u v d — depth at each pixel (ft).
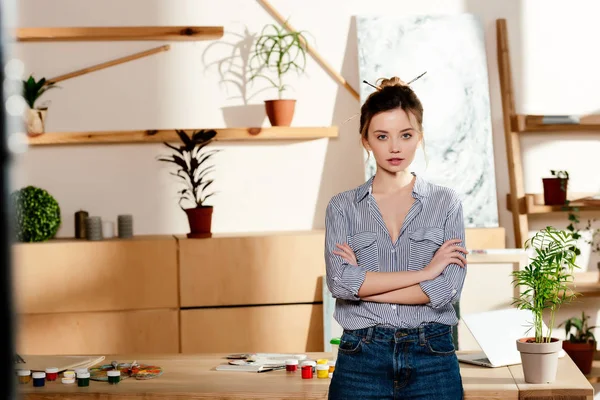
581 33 14.19
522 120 13.69
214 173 13.78
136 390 6.86
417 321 5.89
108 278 12.50
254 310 12.73
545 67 14.17
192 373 7.58
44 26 13.50
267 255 12.74
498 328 7.79
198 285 12.66
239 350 12.73
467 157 13.64
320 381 7.07
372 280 5.92
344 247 6.20
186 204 13.75
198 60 13.75
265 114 13.87
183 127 13.76
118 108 13.65
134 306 12.55
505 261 11.69
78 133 13.14
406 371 5.84
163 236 13.35
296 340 12.79
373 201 6.26
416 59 13.67
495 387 6.65
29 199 12.55
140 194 13.67
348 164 13.94
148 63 13.67
